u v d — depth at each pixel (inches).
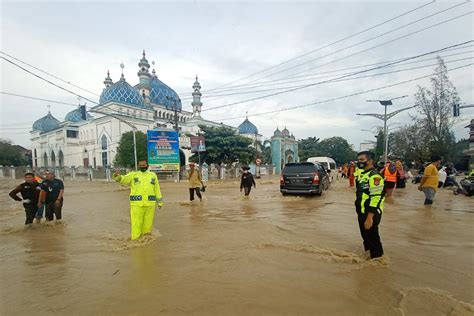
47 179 310.0
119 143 1358.3
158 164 964.6
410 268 154.7
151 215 235.1
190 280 143.0
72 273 157.1
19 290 136.5
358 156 175.3
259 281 140.3
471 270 151.3
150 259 177.2
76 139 2183.8
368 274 147.3
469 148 1528.1
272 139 1979.6
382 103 1084.5
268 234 232.4
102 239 231.3
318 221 282.8
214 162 1258.0
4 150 2308.1
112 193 691.4
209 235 234.1
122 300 123.7
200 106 2057.1
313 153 3016.7
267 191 627.2
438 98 1072.8
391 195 426.6
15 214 394.3
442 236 218.5
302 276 145.7
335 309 112.4
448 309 111.0
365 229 170.1
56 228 280.8
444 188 595.5
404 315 107.1
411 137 1349.7
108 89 1707.7
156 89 1977.1
